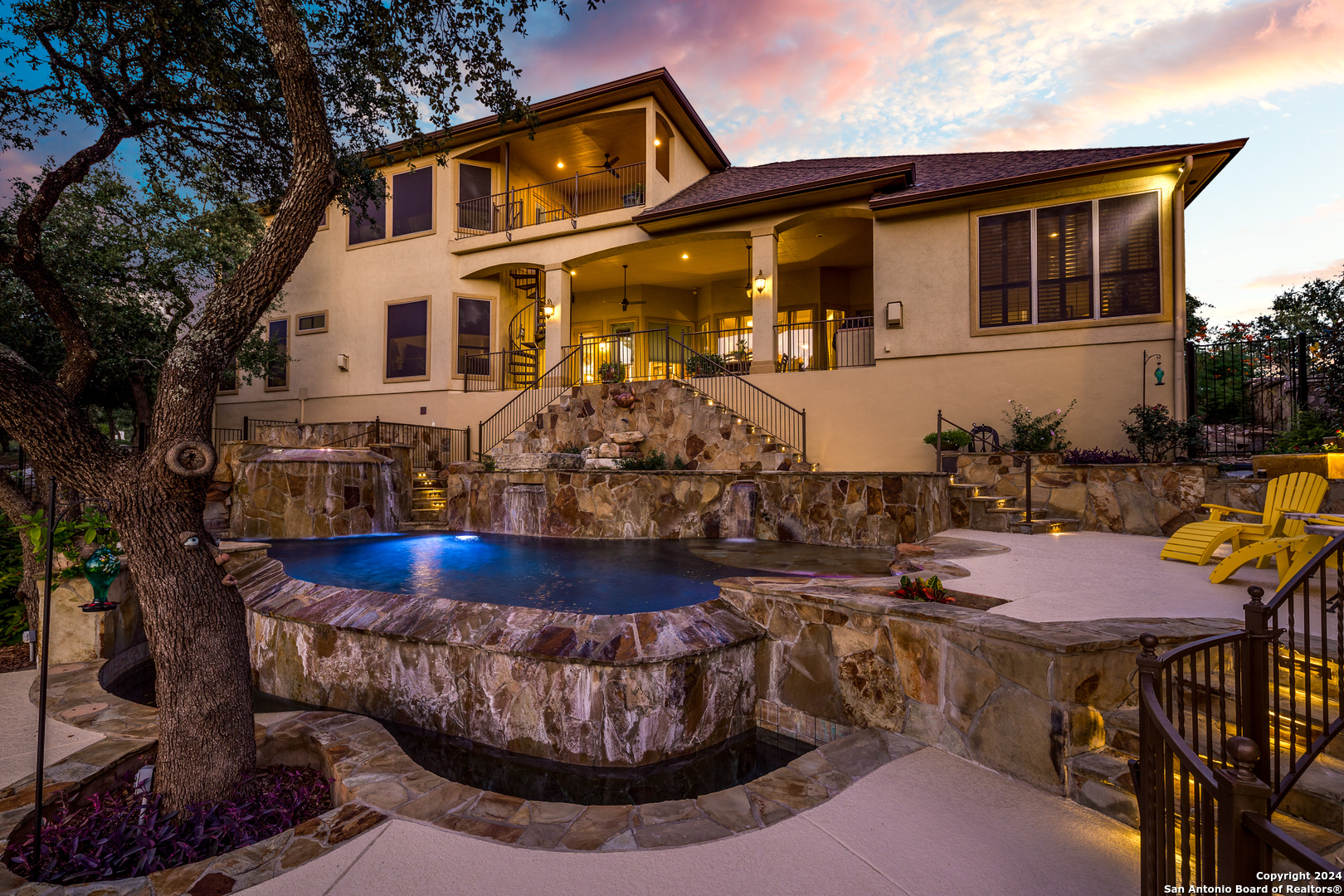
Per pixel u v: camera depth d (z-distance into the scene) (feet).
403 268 56.18
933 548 22.65
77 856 8.09
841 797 9.78
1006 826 8.86
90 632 16.49
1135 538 25.25
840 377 40.88
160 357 48.39
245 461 34.30
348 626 15.89
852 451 40.32
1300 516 15.81
